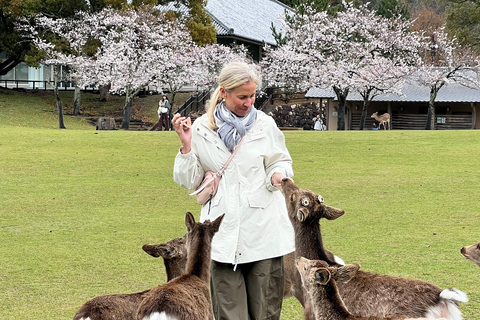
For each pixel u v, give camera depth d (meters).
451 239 8.98
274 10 57.12
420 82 33.59
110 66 33.28
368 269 7.46
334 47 33.84
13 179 14.75
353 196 12.46
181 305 4.11
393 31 33.72
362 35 33.41
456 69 34.06
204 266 4.54
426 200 11.98
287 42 37.72
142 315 4.09
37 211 11.56
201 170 4.75
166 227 10.21
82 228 10.20
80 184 14.17
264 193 4.66
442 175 14.65
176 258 5.28
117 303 4.69
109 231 9.97
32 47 35.16
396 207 11.40
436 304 4.44
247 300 4.69
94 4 38.34
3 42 36.94
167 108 31.05
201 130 4.70
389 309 4.54
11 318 6.09
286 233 4.77
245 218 4.59
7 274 7.64
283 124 41.91
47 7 36.38
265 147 4.69
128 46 32.78
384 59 32.53
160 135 22.86
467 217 10.47
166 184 14.17
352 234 9.43
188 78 35.59
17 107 37.88
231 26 44.28
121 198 12.73
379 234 9.39
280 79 36.25
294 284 5.61
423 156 17.61
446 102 37.03
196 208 11.80
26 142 20.61
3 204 12.14
